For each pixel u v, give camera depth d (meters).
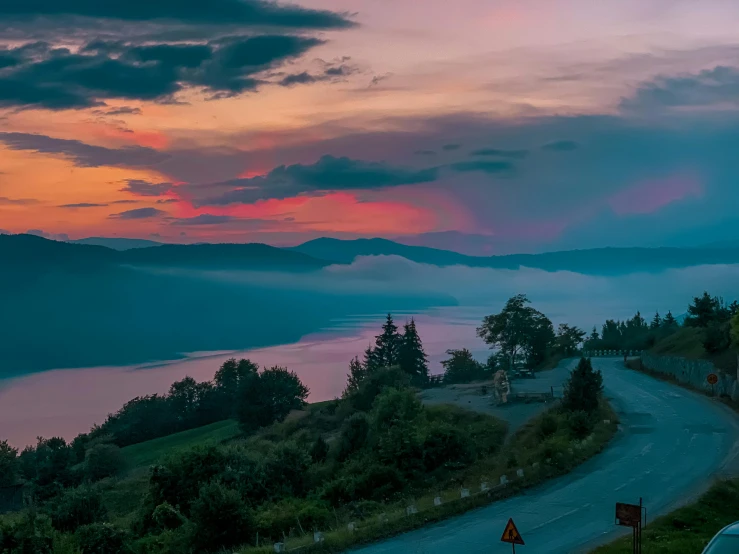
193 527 30.72
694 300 82.12
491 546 27.33
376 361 112.81
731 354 61.72
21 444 170.25
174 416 122.31
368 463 43.78
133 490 55.25
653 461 40.06
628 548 25.66
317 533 27.34
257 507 36.22
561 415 50.19
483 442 50.88
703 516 30.53
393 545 27.77
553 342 104.38
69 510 40.06
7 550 30.08
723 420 50.75
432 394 74.25
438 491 38.56
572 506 32.31
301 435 67.12
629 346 108.62
